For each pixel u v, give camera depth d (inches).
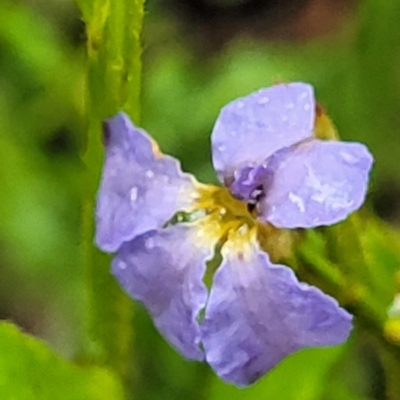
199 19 8.7
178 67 7.5
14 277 7.0
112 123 3.9
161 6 8.5
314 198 3.9
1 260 7.0
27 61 7.0
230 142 4.0
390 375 4.3
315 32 8.8
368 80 6.8
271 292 3.9
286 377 4.6
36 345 4.3
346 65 7.0
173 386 5.2
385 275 4.4
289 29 8.8
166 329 4.0
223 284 3.9
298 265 4.0
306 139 3.9
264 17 8.8
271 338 3.9
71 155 6.9
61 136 7.1
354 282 4.0
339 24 8.7
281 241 4.0
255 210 4.0
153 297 4.0
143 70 7.3
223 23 8.7
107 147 4.0
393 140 7.0
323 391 4.7
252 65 7.2
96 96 4.1
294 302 3.9
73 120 7.0
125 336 4.3
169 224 4.1
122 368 4.4
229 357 3.9
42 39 7.0
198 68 8.0
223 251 4.0
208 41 8.6
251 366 3.9
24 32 7.0
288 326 3.9
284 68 7.1
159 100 7.1
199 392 5.0
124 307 4.3
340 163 3.9
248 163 4.0
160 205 4.0
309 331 3.9
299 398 4.6
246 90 7.1
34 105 7.0
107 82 4.1
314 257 4.0
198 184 4.1
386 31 6.7
